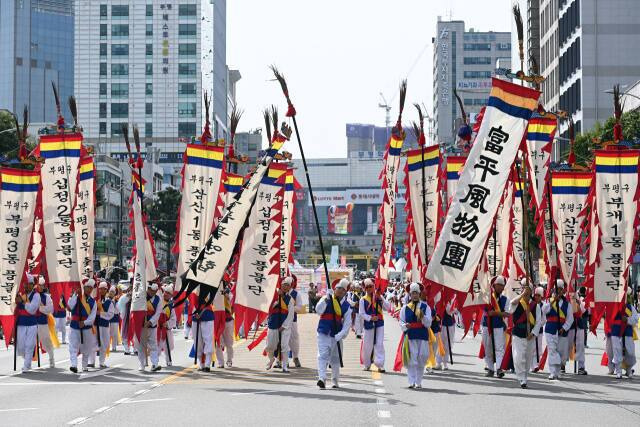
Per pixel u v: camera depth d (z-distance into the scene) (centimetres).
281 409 1781
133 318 2659
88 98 17438
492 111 2338
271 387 2216
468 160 2338
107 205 11850
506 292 2830
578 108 9738
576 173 3256
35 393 2100
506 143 2325
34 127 12181
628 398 2027
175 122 17338
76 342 2645
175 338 4503
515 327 2255
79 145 2998
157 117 17338
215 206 2942
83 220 3091
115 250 12212
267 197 2878
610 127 6228
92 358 2838
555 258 3150
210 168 2952
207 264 2530
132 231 2900
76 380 2409
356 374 2591
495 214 2311
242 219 2548
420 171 3133
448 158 3159
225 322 2831
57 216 2973
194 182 2945
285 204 3572
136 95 17412
